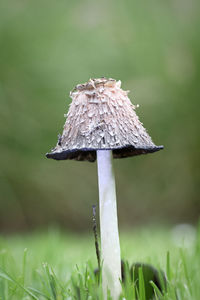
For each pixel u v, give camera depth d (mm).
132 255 4062
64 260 3635
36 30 10414
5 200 9516
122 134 2271
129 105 2430
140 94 10875
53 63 10289
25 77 10039
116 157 2840
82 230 9922
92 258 3482
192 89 11289
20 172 9664
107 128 2264
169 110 11141
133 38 11242
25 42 10188
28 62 10102
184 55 11469
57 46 10508
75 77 10336
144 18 11594
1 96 9648
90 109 2318
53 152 2346
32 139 9773
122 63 10883
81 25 11031
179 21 11789
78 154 2891
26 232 9375
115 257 2344
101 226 2377
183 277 2699
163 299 2232
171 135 11141
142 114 10961
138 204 10695
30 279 2908
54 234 5195
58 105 10125
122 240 5738
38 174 9781
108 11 11430
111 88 2377
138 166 10875
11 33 10133
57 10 10844
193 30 11523
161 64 11211
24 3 10617
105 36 11023
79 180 10109
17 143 9695
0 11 10266
